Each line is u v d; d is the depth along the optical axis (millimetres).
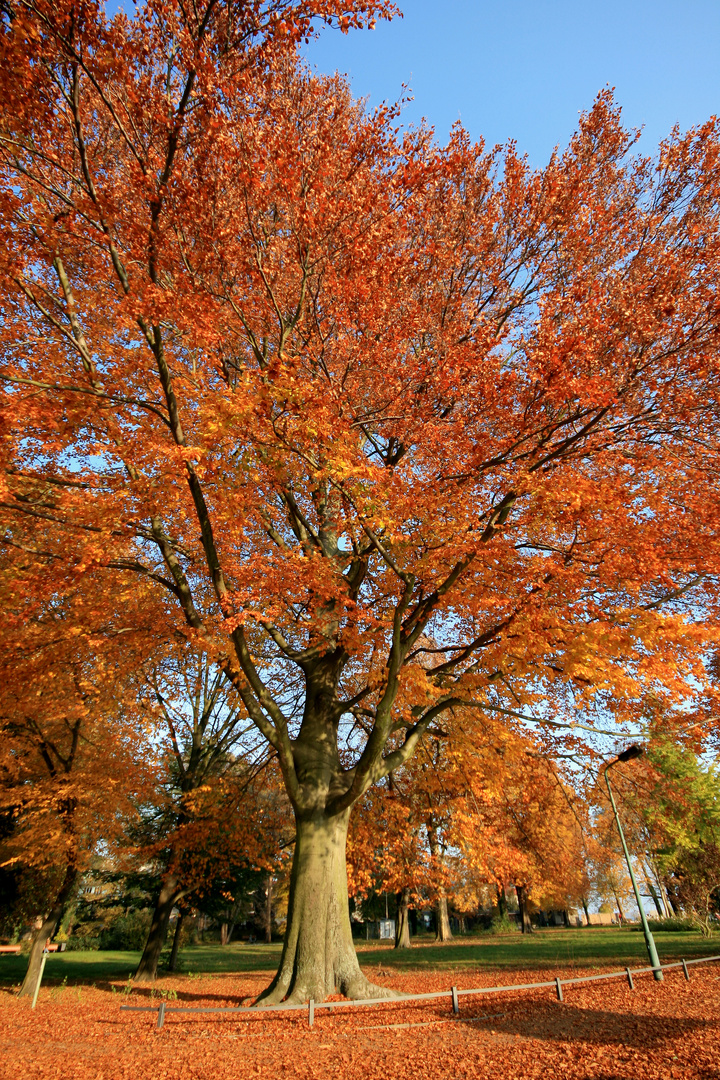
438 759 14320
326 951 10461
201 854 17984
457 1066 6941
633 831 20734
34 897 17516
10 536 12188
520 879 15125
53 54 6973
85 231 8500
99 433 10500
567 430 10086
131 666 12688
